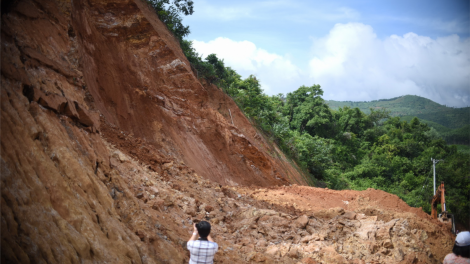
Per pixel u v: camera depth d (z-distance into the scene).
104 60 14.04
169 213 7.77
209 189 11.74
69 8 8.27
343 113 63.25
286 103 53.72
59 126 5.43
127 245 4.80
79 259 3.91
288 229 9.26
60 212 4.23
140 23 16.55
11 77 4.82
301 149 33.53
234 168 18.83
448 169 45.25
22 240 3.30
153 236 5.73
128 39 16.08
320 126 52.06
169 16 21.48
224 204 10.65
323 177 35.19
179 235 6.76
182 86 18.02
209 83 22.91
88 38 13.30
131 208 6.05
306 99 52.38
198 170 15.66
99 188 5.35
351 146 53.69
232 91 26.58
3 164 3.67
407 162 48.91
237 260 6.87
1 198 3.36
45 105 5.36
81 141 5.94
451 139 106.69
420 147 57.03
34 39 6.17
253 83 37.31
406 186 44.62
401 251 8.27
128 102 14.55
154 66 17.08
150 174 9.81
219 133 18.86
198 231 4.69
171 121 16.05
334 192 18.11
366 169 44.41
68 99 6.14
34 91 5.18
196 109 18.25
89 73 12.76
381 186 42.81
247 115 26.25
